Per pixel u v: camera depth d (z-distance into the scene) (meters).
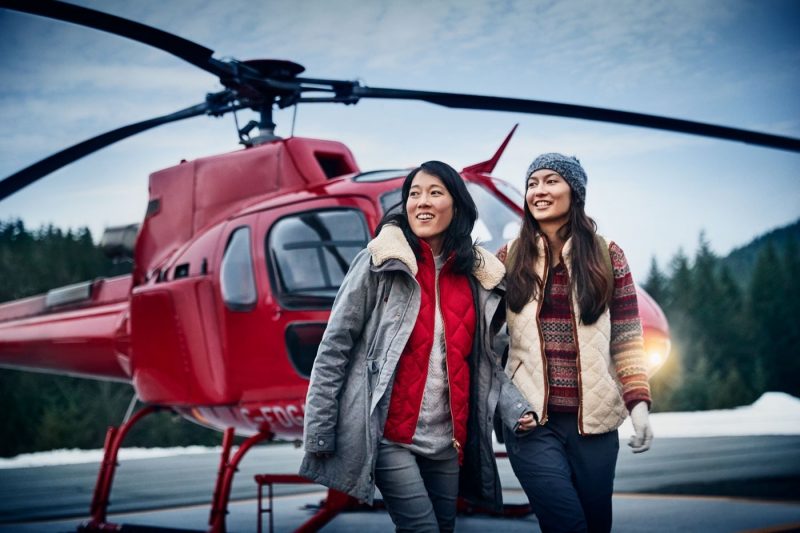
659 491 7.09
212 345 5.57
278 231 5.46
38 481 10.94
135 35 4.80
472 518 5.96
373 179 5.42
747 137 5.91
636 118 5.65
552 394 3.04
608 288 3.01
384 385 2.84
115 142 5.86
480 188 5.45
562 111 5.62
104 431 30.61
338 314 2.94
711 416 20.28
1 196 5.58
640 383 3.00
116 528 5.86
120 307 7.16
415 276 2.93
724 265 59.81
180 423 30.30
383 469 2.89
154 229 6.55
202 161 6.38
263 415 5.53
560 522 2.88
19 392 30.77
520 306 3.07
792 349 56.28
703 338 56.16
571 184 3.08
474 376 3.04
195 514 7.11
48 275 37.66
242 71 5.64
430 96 5.80
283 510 7.15
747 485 7.21
